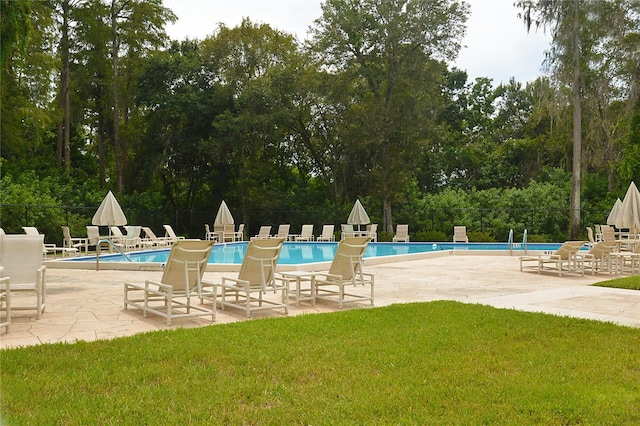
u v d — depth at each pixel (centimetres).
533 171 4066
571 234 2727
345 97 3138
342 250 881
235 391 436
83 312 780
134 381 453
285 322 703
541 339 624
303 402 416
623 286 1111
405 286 1159
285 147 3503
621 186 2989
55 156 3281
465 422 380
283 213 3225
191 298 951
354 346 579
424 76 3000
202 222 3116
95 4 3002
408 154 3027
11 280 748
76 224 2388
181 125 3181
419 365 513
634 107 2623
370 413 395
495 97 4659
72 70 3116
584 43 2489
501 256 2112
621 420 388
